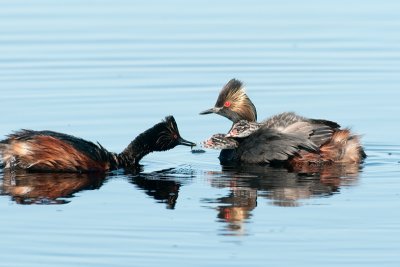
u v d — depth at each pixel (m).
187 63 22.78
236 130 17.00
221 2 28.31
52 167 15.65
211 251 11.72
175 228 12.54
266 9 27.50
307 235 12.21
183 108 19.73
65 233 12.37
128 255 11.62
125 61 22.83
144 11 27.14
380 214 13.00
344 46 24.08
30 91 20.48
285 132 16.33
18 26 25.47
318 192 14.15
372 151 16.89
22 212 13.23
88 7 27.53
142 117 18.92
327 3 28.25
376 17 26.56
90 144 15.84
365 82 21.38
